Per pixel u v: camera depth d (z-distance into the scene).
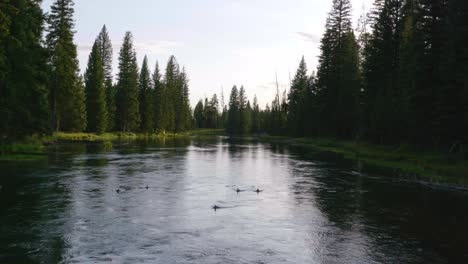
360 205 21.30
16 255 13.02
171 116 118.06
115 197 21.86
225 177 30.44
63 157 40.59
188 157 46.31
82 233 15.42
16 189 23.25
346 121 68.25
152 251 13.73
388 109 48.44
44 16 42.84
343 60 72.94
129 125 92.81
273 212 19.56
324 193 24.53
